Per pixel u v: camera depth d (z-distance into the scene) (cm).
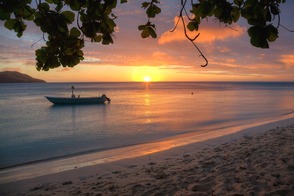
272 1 210
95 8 226
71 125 2889
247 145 1195
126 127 2677
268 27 204
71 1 221
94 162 1345
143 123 2934
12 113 4106
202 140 1742
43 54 240
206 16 245
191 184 720
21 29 233
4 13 212
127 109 4512
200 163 932
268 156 913
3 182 1020
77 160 1430
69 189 834
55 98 5300
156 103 5722
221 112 3966
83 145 1878
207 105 5153
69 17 227
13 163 1423
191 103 5678
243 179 701
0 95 9506
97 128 2648
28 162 1441
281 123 2423
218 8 238
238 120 3083
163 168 950
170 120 3153
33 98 7700
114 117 3494
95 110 4409
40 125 2923
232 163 877
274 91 12100
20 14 229
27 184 968
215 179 733
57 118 3500
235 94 9588
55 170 1227
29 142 2025
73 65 249
